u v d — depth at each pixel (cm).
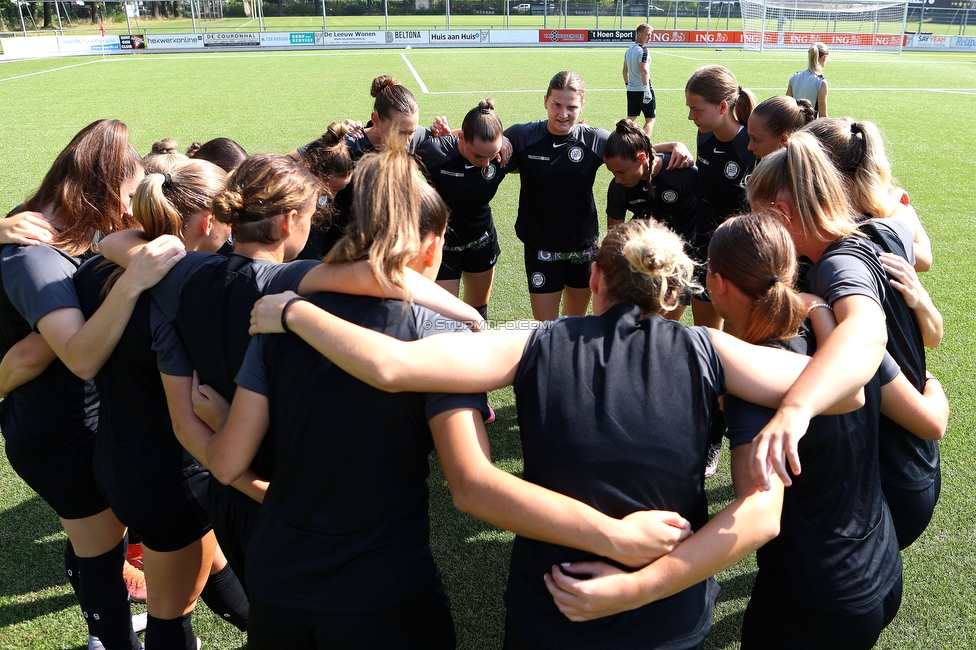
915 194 858
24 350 214
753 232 165
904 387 182
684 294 182
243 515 191
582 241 426
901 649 253
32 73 2236
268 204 182
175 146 354
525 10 4119
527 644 152
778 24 3409
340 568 158
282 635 162
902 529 202
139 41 3123
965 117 1412
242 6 4359
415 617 164
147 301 192
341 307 159
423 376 146
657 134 1258
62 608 276
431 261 178
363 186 157
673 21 3853
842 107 1534
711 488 353
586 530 139
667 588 142
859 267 177
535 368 152
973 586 281
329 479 157
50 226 218
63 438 224
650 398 147
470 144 370
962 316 528
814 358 153
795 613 172
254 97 1648
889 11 3409
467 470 148
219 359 178
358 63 2462
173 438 205
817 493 167
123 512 204
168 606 220
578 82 389
